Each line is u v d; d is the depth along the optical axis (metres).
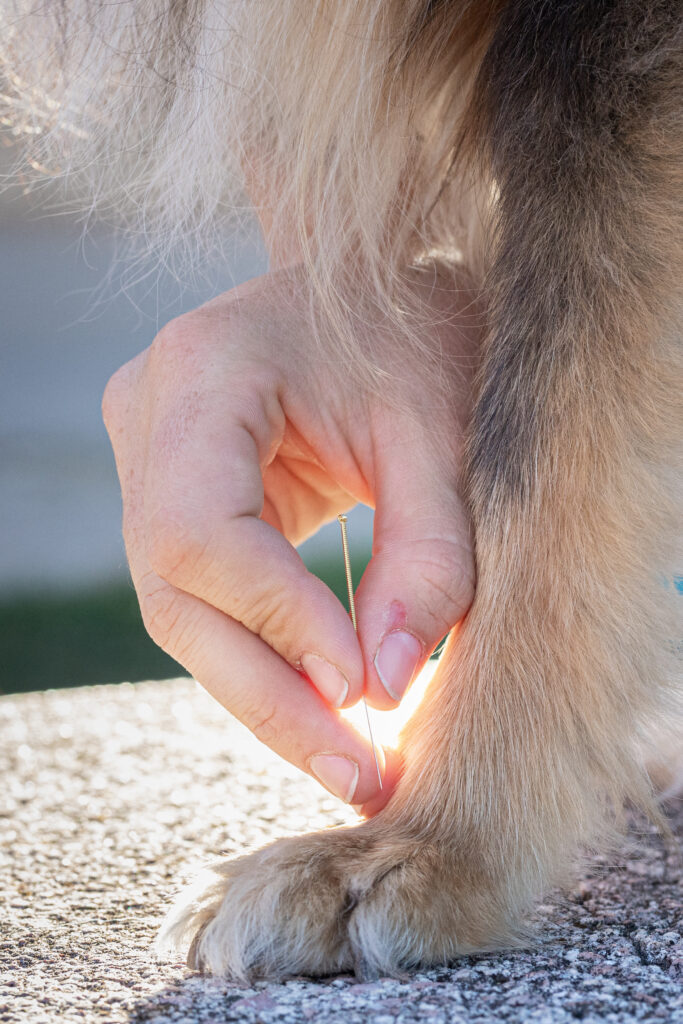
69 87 0.53
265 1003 0.40
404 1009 0.40
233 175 0.53
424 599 0.45
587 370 0.45
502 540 0.45
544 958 0.43
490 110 0.48
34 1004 0.41
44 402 2.36
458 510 0.46
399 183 0.52
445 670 0.46
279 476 0.50
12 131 0.55
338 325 0.48
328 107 0.49
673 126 0.45
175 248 0.54
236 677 0.44
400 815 0.44
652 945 0.43
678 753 0.53
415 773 0.45
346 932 0.42
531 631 0.45
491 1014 0.40
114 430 0.49
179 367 0.47
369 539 1.62
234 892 0.43
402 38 0.49
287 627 0.44
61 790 0.60
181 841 0.53
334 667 0.44
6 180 0.56
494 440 0.46
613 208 0.45
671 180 0.45
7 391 2.39
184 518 0.44
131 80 0.52
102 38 0.51
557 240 0.46
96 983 0.42
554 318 0.45
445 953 0.42
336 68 0.49
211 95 0.50
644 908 0.46
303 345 0.48
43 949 0.44
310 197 0.51
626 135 0.45
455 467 0.47
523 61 0.47
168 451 0.45
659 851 0.50
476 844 0.44
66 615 1.38
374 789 0.45
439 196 0.52
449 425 0.48
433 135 0.52
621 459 0.45
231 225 0.56
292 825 0.54
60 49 0.52
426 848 0.43
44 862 0.51
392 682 0.44
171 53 0.50
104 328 2.69
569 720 0.45
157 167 0.53
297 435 0.49
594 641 0.45
